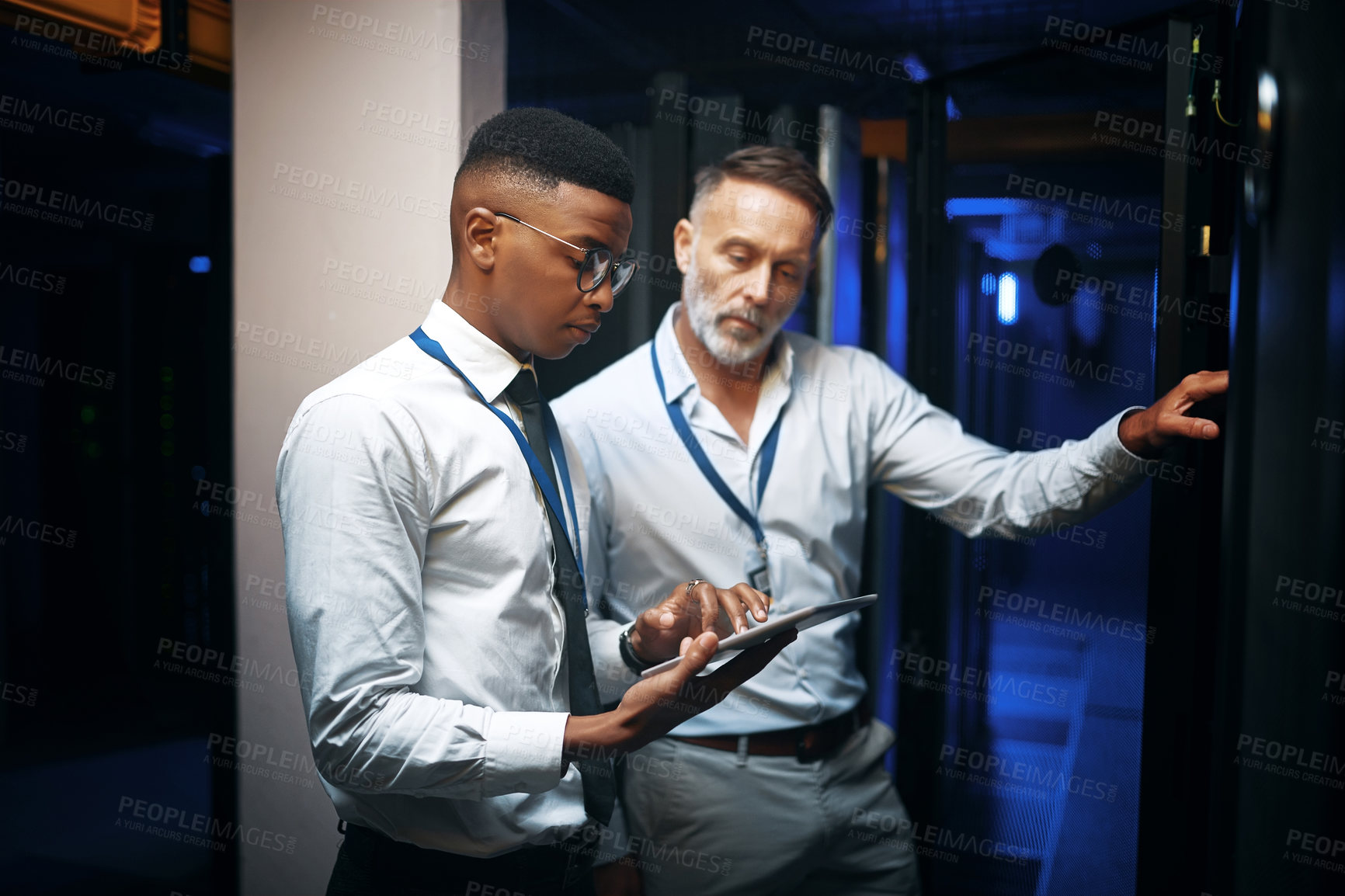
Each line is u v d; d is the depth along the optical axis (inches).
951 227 83.9
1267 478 39.9
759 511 75.5
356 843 46.3
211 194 107.3
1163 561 64.1
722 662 69.1
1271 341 39.6
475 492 45.4
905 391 82.8
